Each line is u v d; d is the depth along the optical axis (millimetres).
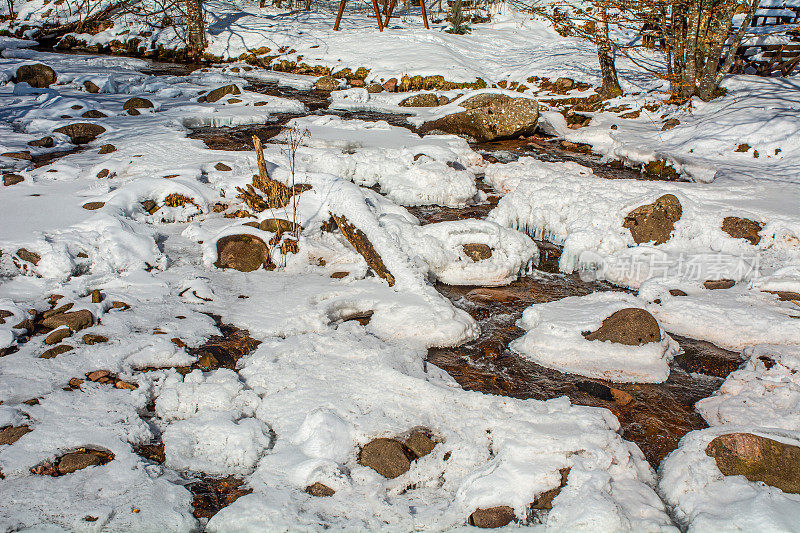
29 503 3189
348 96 14797
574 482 3473
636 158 10016
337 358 4613
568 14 21312
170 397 4047
